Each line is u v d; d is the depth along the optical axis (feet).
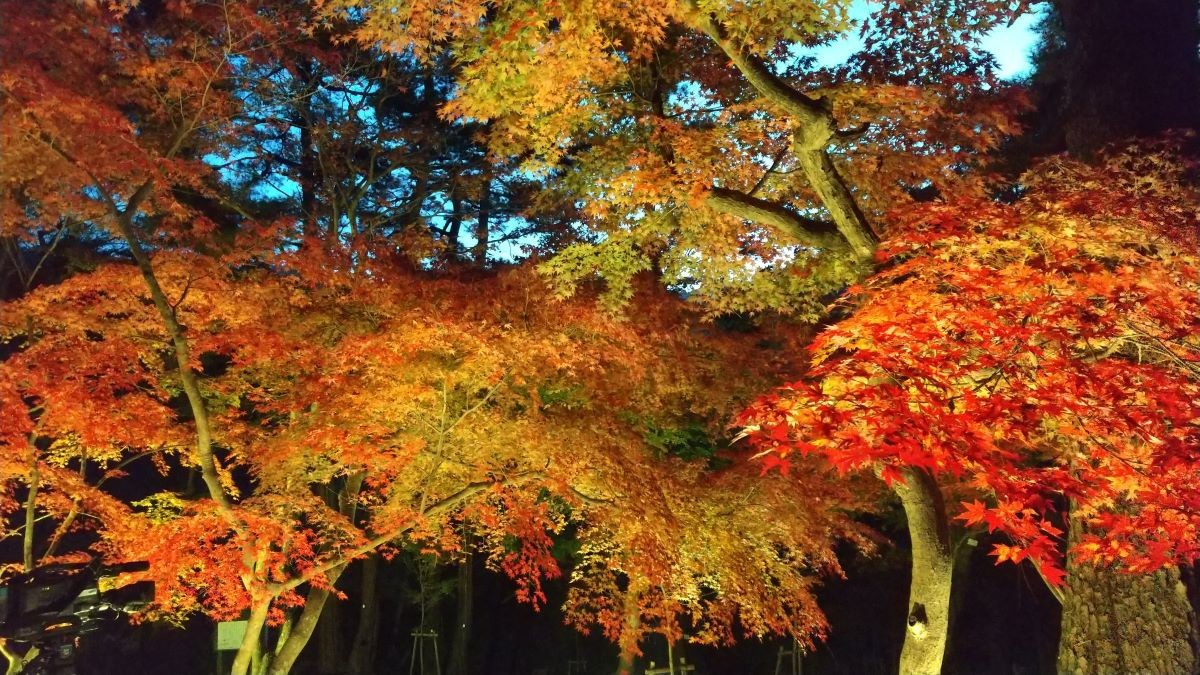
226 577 31.55
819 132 26.81
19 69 24.32
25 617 35.04
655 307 42.45
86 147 26.37
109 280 30.91
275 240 33.55
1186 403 18.28
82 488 30.09
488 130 60.75
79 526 36.24
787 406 18.99
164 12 40.45
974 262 21.45
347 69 54.54
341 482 56.65
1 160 24.95
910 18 33.12
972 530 50.21
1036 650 71.20
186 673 59.88
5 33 27.14
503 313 35.63
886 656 73.00
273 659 41.55
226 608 33.27
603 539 41.11
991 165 45.55
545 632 73.10
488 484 36.22
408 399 33.24
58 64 30.30
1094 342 21.15
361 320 35.91
